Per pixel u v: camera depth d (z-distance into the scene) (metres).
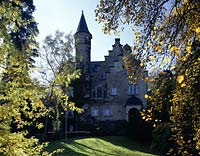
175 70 9.83
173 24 9.45
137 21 10.19
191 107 11.52
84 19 70.12
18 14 8.41
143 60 9.95
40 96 8.84
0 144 8.04
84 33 67.81
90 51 68.06
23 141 8.65
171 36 9.24
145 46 9.95
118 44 65.94
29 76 8.72
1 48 8.30
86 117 61.19
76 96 61.16
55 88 9.60
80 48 66.62
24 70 8.54
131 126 52.03
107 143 45.22
